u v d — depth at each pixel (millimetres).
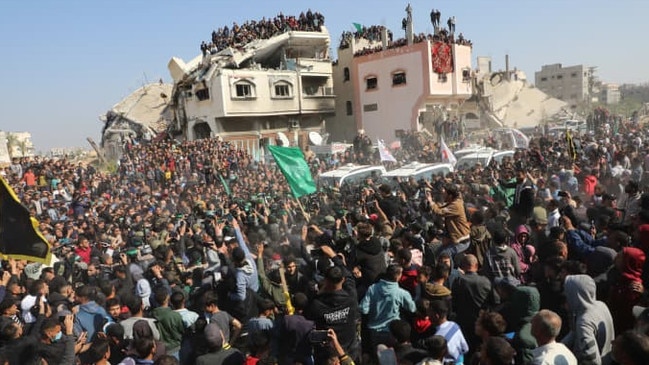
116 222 13766
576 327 4703
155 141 39312
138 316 6152
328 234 8328
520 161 16281
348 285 5504
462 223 7738
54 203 18391
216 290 6652
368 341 5945
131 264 8398
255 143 43156
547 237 7352
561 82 112875
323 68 46938
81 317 6168
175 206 18078
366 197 12453
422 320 5414
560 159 16734
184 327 6066
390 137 45781
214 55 41750
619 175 13836
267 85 42594
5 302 5945
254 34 45438
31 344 5207
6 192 6582
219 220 11195
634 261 5258
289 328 5355
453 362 4656
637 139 23500
